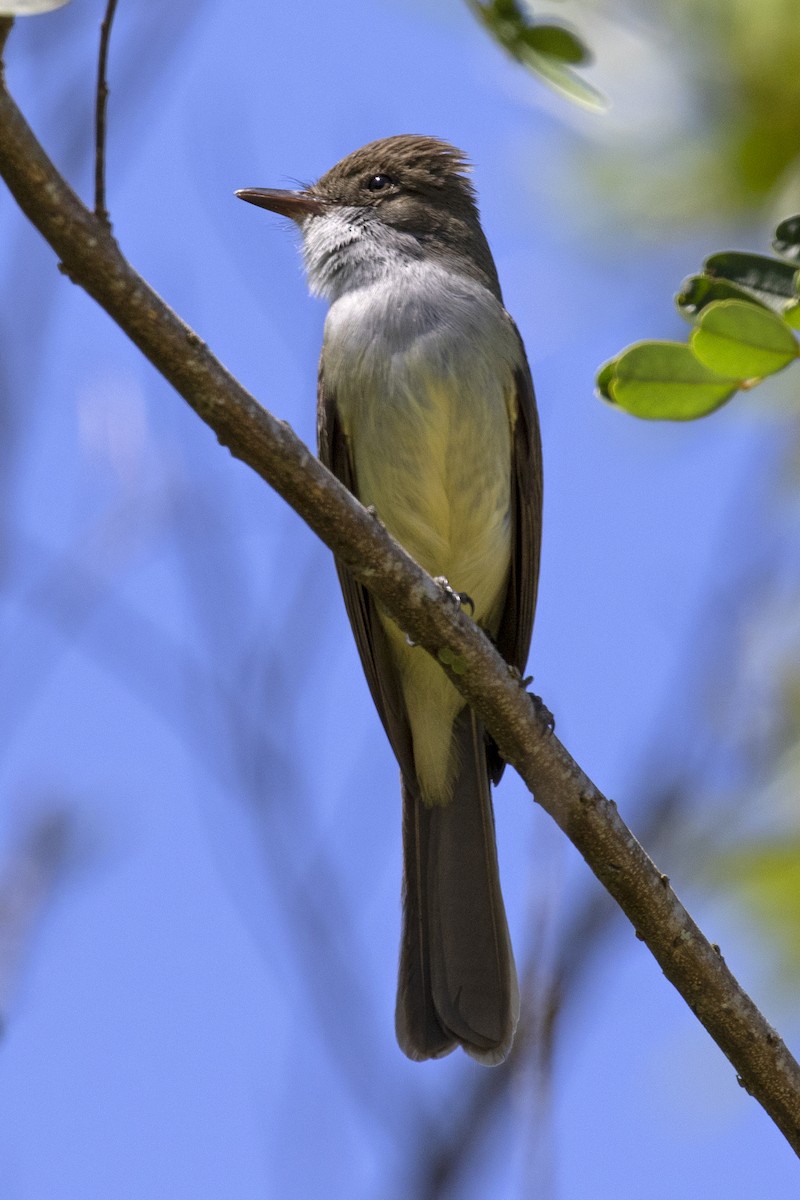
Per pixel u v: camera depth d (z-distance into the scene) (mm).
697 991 7285
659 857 8750
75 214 6012
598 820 7418
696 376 6875
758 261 6812
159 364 6387
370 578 7305
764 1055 7203
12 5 5449
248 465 6789
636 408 6941
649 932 7355
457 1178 7285
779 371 6672
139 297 6215
